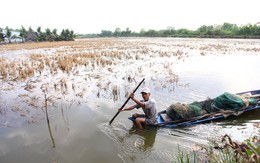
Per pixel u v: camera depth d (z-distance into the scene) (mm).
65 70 15891
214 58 20078
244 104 7422
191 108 7145
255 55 21562
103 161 5305
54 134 6562
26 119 7566
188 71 14422
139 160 5324
